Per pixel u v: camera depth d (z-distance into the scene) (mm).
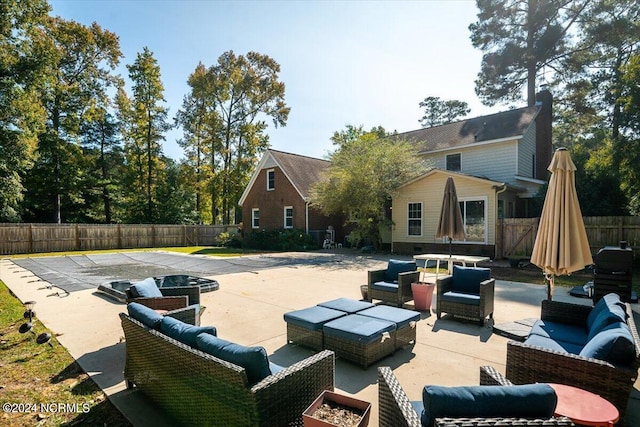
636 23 18734
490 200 13414
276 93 30016
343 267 11688
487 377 2209
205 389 2350
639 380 3535
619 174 13555
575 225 4145
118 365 3883
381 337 3963
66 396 3205
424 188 15305
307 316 4469
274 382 2182
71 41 24672
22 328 4824
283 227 21844
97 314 5996
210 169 29328
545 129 17500
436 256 7734
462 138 17359
